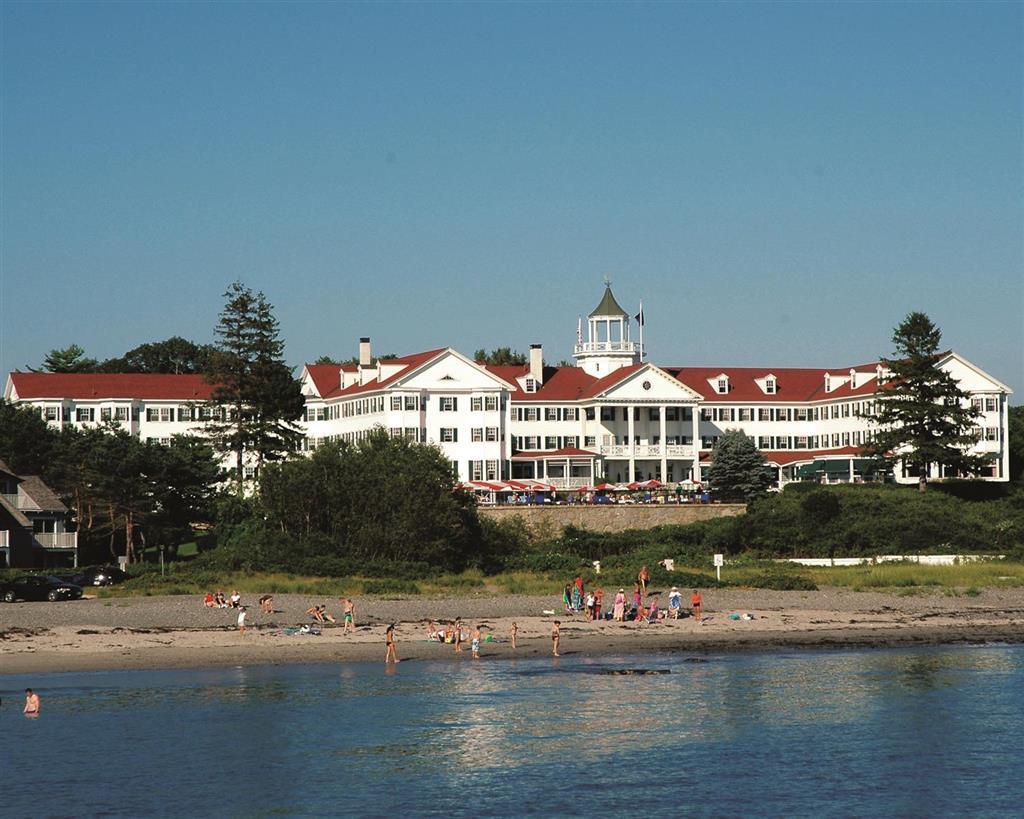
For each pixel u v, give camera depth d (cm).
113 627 8569
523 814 4916
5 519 12306
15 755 5538
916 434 15300
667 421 18475
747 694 6825
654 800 5078
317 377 18738
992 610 10025
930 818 4903
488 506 14275
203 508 14538
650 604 9975
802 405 19312
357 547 11706
